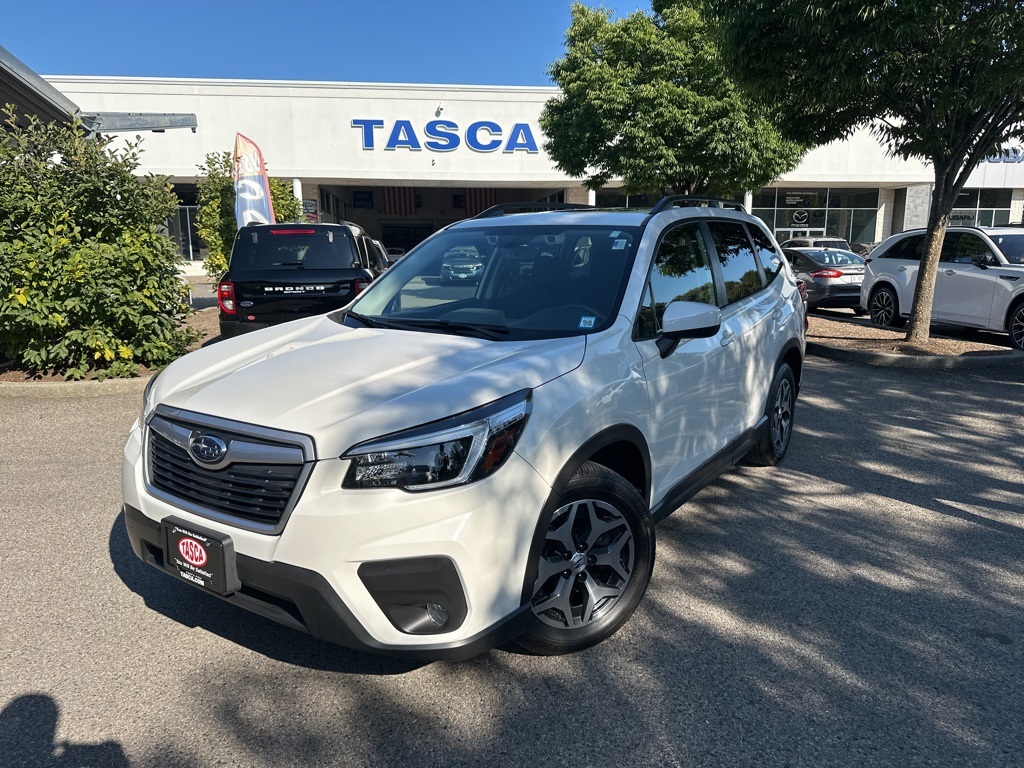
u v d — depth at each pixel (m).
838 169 30.44
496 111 29.42
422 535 2.33
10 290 7.19
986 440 6.12
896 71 8.23
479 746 2.47
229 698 2.71
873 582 3.63
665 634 3.15
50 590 3.48
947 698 2.73
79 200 7.58
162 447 2.71
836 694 2.75
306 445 2.36
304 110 28.59
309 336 3.46
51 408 6.81
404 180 29.59
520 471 2.52
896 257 12.45
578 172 18.47
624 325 3.27
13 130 8.02
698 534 4.19
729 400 4.17
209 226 16.42
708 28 10.11
